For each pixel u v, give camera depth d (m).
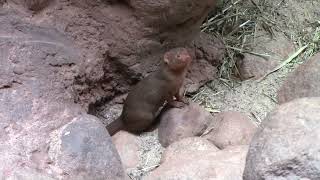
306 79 1.99
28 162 1.63
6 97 1.73
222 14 2.20
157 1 1.90
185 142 1.89
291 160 1.52
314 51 2.17
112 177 1.66
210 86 2.11
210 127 1.95
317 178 1.50
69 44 1.89
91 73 1.92
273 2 2.25
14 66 1.78
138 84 1.97
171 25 1.97
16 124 1.69
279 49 2.17
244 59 2.14
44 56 1.83
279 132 1.55
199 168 1.75
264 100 2.06
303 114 1.56
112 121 2.03
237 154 1.79
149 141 1.97
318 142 1.51
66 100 1.78
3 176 1.59
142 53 2.00
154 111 1.98
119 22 1.94
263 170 1.53
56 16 1.89
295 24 2.23
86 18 1.92
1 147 1.64
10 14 1.85
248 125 1.92
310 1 2.26
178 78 1.96
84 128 1.70
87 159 1.66
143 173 1.88
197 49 2.11
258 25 2.21
